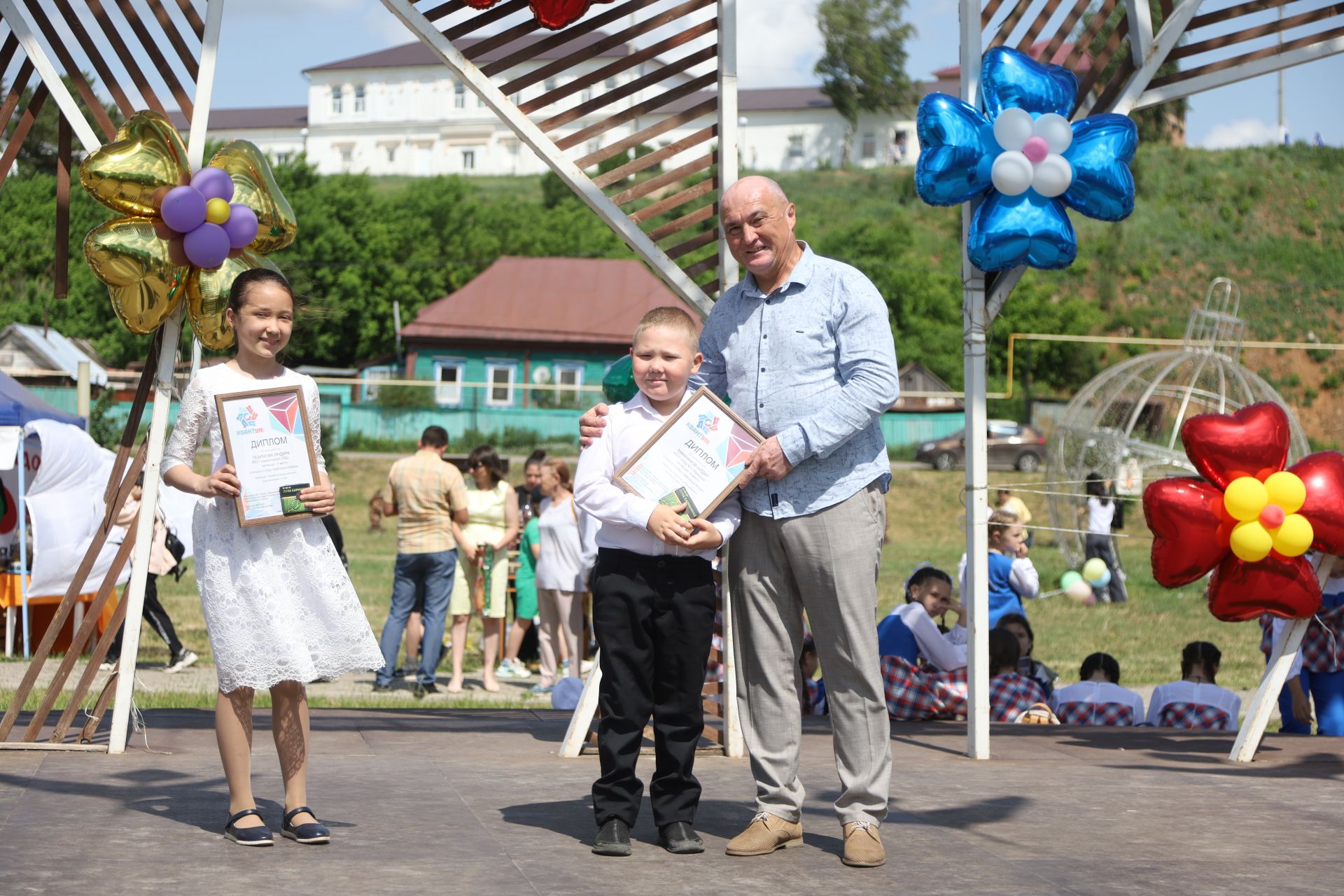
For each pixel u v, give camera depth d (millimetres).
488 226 62938
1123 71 5645
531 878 3416
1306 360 54938
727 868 3582
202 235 5121
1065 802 4570
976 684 5582
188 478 3764
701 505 3697
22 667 10016
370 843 3770
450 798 4461
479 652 12266
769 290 3900
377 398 43125
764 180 3834
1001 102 5344
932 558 24906
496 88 5352
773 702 3852
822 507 3723
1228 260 60750
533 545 10594
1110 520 18172
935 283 55594
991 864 3670
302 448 3785
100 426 25500
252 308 3830
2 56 5422
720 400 4012
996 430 38906
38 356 41438
